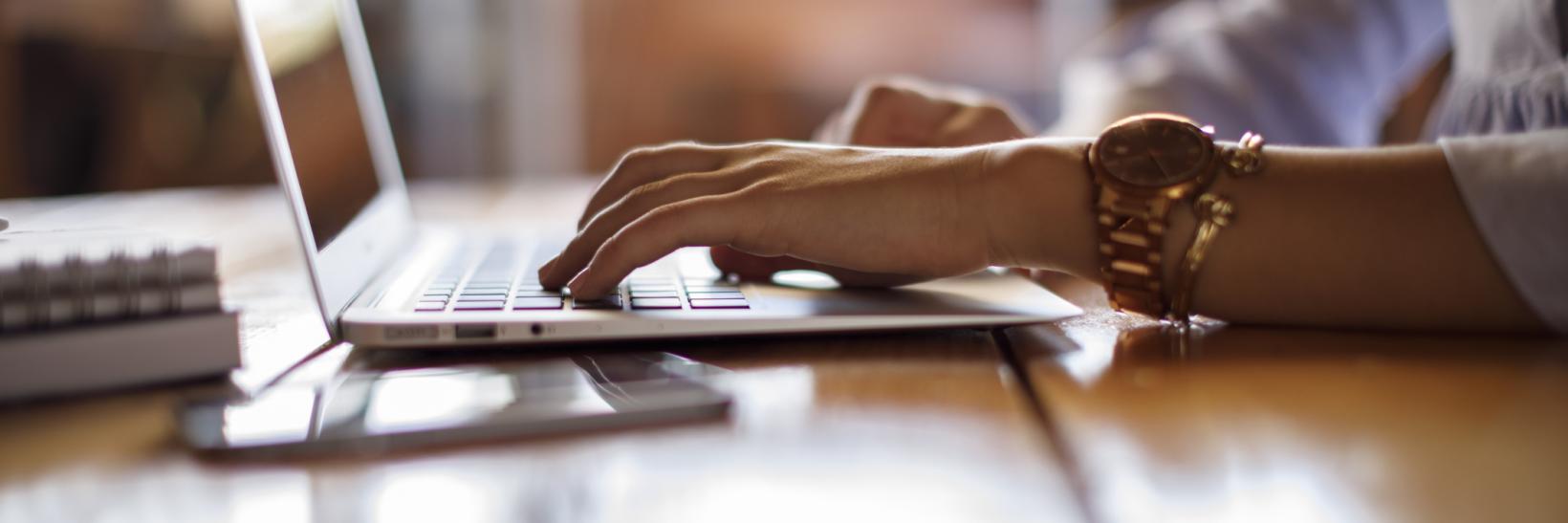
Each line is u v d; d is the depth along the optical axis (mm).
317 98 745
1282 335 534
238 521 284
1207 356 483
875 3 3191
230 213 1375
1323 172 546
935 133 803
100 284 430
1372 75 1284
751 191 570
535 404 383
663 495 299
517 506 292
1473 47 829
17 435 372
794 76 3230
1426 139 1056
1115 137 562
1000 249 572
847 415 384
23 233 503
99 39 2234
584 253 602
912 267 574
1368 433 350
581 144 3191
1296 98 1220
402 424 355
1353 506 282
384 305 559
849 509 286
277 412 376
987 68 3250
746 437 356
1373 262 524
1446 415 372
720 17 3170
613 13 3133
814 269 641
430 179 3035
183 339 438
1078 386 423
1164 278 554
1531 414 373
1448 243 518
